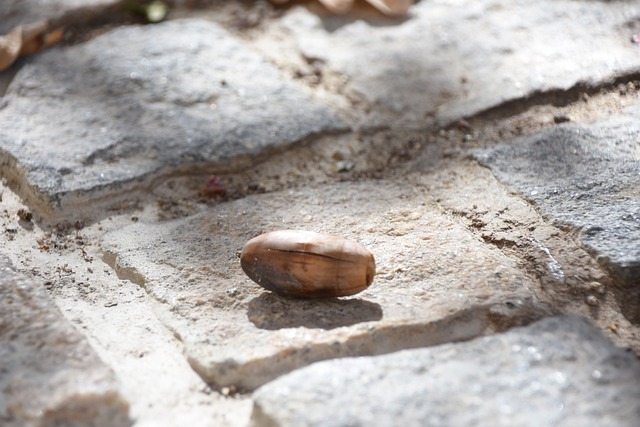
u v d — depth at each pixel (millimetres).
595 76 625
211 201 586
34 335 513
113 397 499
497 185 578
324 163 604
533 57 641
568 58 638
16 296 525
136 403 505
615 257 539
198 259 550
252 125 611
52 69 639
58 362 506
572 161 583
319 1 681
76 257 562
